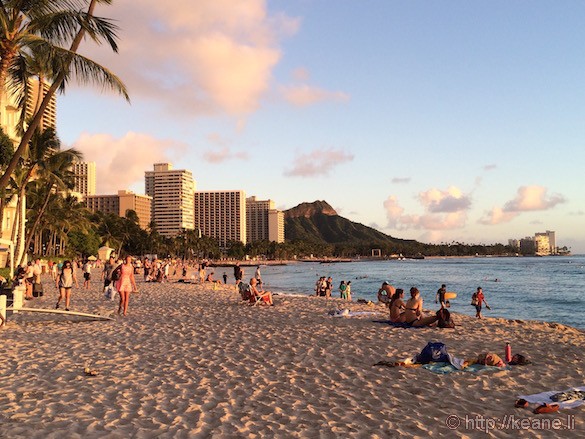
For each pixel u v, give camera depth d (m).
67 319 16.02
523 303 42.19
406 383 8.03
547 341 12.20
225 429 5.89
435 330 13.70
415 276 99.00
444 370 8.68
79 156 43.53
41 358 9.94
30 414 6.39
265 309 19.33
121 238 133.75
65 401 7.01
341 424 6.08
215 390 7.65
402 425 6.05
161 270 42.16
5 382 8.05
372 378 8.36
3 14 15.27
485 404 6.93
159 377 8.45
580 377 8.38
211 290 32.31
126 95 17.06
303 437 5.64
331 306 20.98
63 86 17.73
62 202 70.50
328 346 11.26
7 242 31.08
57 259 73.69
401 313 15.01
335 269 156.62
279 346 11.29
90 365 9.36
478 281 78.25
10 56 15.77
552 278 86.50
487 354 9.22
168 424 6.08
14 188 43.12
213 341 11.98
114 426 5.98
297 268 172.88
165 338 12.41
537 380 8.19
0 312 14.11
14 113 49.59
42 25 16.05
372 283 73.31
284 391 7.60
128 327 14.28
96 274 56.75
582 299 45.50
